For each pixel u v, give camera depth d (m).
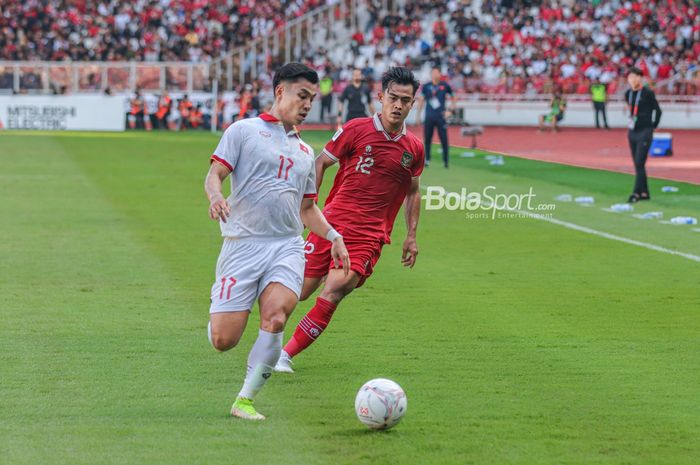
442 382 21.56
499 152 91.38
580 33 145.38
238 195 19.22
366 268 23.11
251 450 17.08
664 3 148.50
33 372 21.91
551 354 24.03
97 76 129.62
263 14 152.62
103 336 25.27
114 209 50.53
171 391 20.62
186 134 118.69
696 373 22.48
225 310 19.16
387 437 17.88
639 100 54.31
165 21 151.62
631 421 19.00
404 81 22.69
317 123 135.75
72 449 17.00
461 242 41.78
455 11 147.00
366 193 23.14
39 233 42.50
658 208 52.56
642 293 31.52
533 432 18.28
